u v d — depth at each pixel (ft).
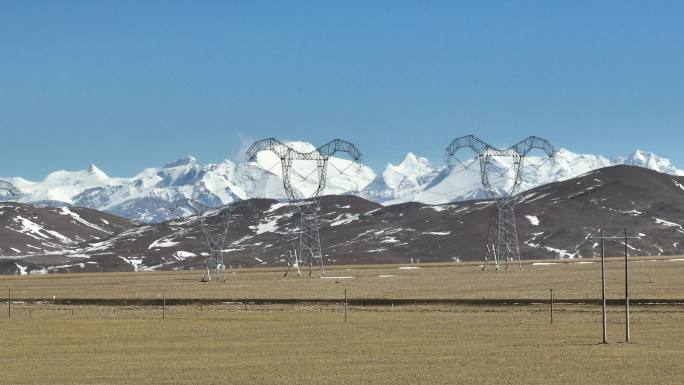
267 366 404.57
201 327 574.97
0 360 440.86
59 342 511.81
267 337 520.42
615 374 367.04
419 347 463.01
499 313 629.10
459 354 433.48
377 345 474.49
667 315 591.78
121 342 508.94
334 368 394.52
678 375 363.15
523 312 631.56
